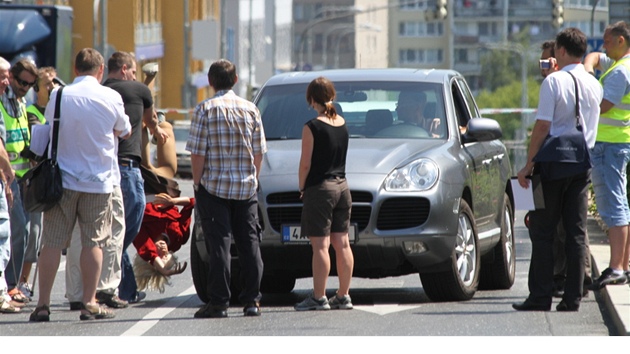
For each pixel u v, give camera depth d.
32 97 52.94
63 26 67.38
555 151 27.05
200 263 29.41
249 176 27.59
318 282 28.09
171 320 27.05
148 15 180.50
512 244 34.50
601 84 29.86
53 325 26.47
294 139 31.22
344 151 27.92
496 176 33.47
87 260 27.23
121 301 29.22
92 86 27.12
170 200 31.20
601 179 29.70
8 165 28.80
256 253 27.73
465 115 33.16
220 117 27.42
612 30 29.73
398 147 30.00
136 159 29.80
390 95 32.09
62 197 26.88
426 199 28.67
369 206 28.53
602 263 34.47
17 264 31.11
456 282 29.45
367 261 28.83
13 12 66.25
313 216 27.67
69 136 26.86
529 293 30.66
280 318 27.11
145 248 31.05
